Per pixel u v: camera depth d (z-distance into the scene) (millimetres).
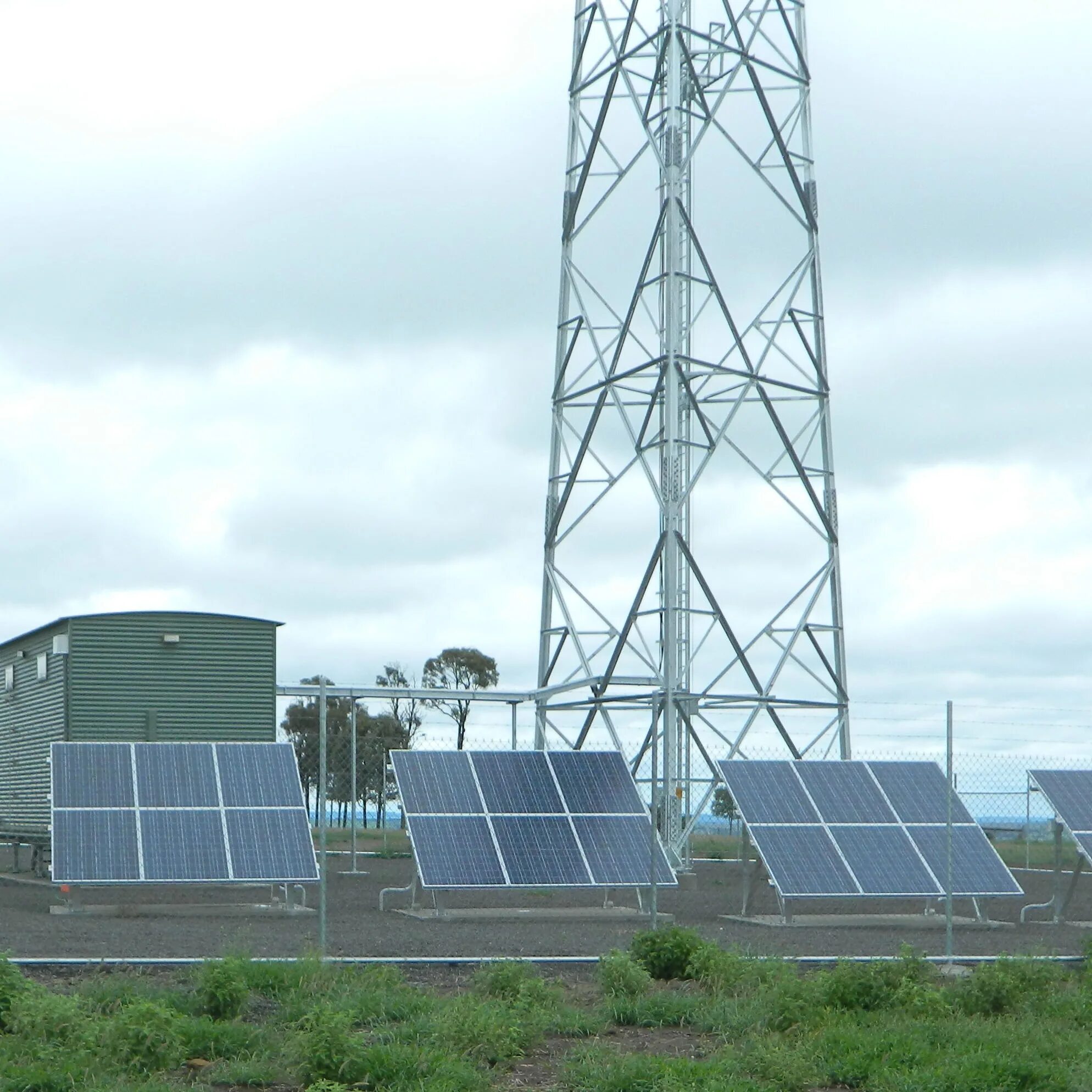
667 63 33438
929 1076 11828
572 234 34281
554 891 28531
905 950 15914
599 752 25094
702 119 34562
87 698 31438
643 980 15242
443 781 23562
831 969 17328
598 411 33094
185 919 21938
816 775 24062
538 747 34406
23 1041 12141
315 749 59344
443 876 22062
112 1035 12141
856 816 23438
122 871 21156
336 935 19734
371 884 29828
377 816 52469
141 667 31938
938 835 23422
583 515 33000
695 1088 11289
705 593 31984
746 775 23688
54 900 25750
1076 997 15180
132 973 15672
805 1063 12000
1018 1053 12648
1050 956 17953
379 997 14062
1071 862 39062
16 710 34844
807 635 33250
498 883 22141
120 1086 11031
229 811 22500
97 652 31656
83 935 19000
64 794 21984
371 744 52000
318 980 14836
